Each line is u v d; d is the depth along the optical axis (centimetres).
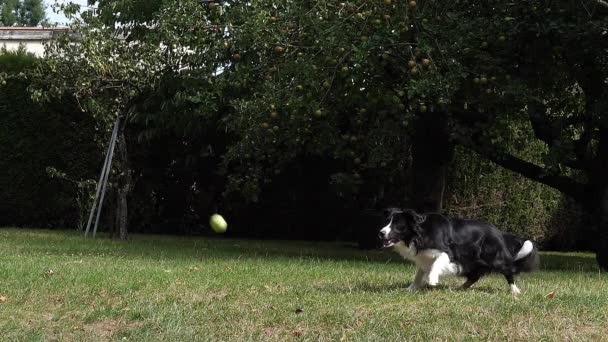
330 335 571
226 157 1345
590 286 876
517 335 561
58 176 1706
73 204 1859
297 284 831
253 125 1177
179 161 1859
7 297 720
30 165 1856
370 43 992
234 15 1187
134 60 1485
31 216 1878
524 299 703
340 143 1226
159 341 555
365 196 1783
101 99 1514
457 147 1672
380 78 1077
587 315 623
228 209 1878
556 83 1296
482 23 1063
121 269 931
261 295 730
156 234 1894
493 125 1146
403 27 993
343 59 1025
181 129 1648
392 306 665
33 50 2402
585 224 1794
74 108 1830
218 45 1220
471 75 1077
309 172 1819
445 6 1073
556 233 1788
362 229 1580
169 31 1274
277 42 1111
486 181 1703
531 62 1159
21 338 564
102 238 1585
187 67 1495
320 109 1059
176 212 1919
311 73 1063
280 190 1847
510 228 1734
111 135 1609
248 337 567
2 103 1839
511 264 790
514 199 1725
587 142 1289
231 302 691
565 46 1119
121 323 620
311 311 644
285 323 607
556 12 1073
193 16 1212
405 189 1664
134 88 1510
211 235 1927
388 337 558
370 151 1284
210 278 858
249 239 1852
